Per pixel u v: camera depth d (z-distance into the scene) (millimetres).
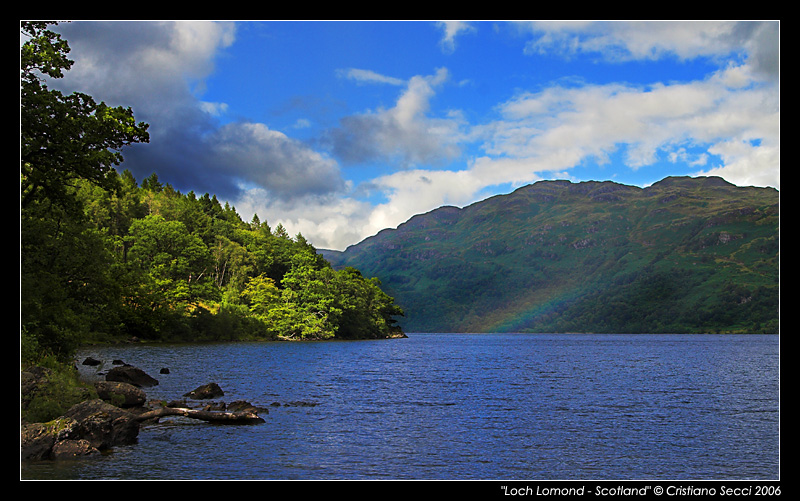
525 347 138000
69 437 19672
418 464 19703
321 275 150125
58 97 33750
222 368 54688
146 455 19750
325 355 83062
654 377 54438
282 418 27734
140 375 39281
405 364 69500
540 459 20641
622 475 18875
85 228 44719
